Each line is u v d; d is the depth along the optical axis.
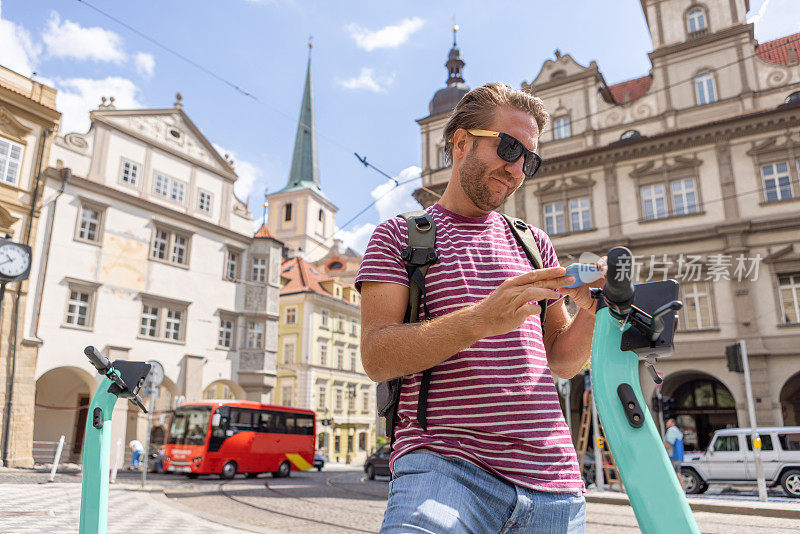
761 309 19.61
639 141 22.08
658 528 0.86
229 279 27.41
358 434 44.78
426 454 1.20
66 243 21.38
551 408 1.29
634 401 0.94
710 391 22.20
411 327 1.13
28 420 19.33
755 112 20.77
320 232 71.31
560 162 23.47
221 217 27.67
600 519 9.43
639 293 0.97
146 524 7.89
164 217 24.98
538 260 1.50
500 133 1.37
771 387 19.05
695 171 21.36
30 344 19.73
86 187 22.23
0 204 19.55
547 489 1.20
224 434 19.56
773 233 19.94
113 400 1.85
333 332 43.62
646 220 21.70
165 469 19.45
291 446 21.80
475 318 1.04
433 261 1.34
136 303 23.38
